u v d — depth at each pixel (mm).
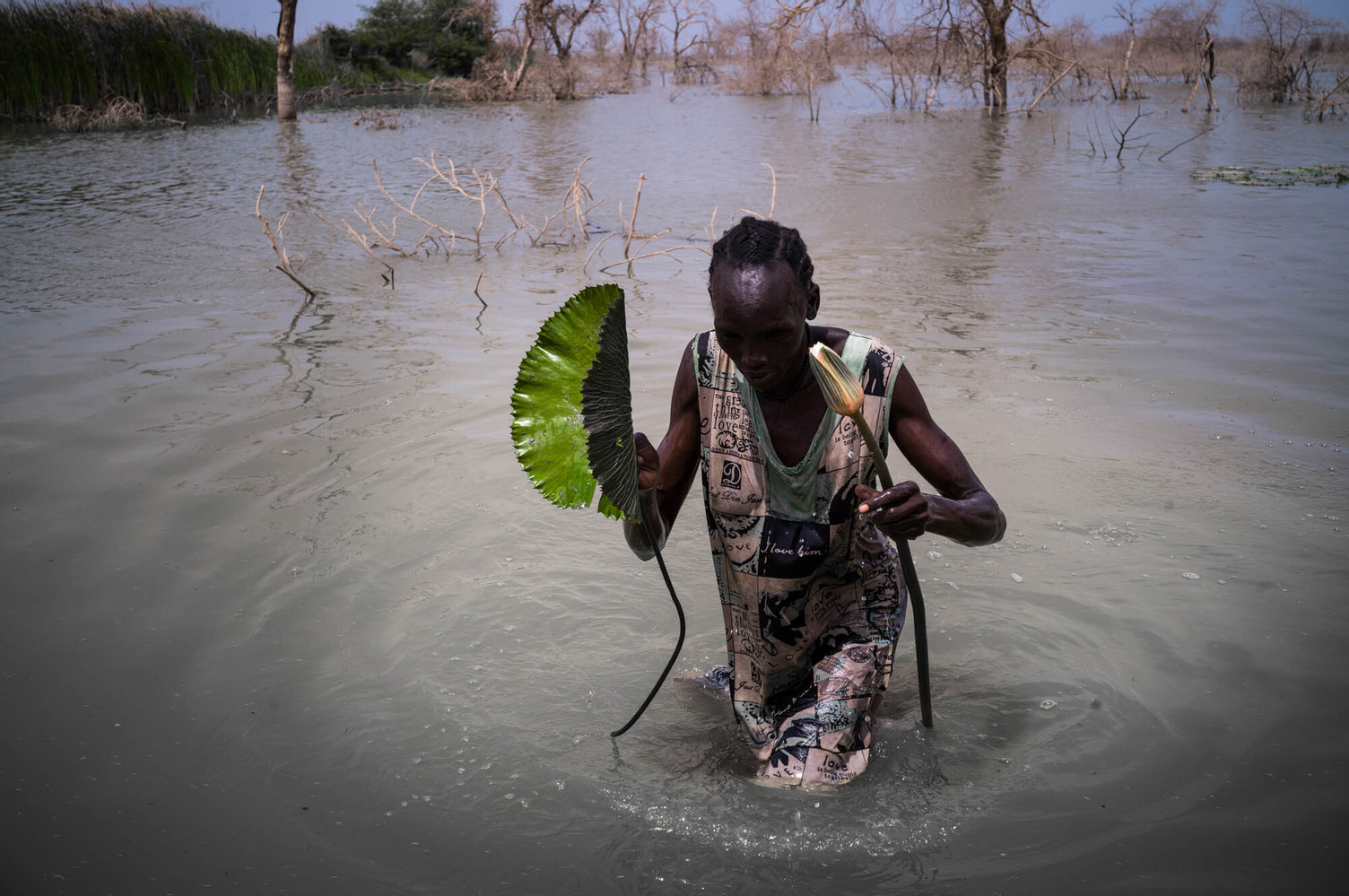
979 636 3105
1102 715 2701
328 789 2463
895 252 8547
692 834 2295
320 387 5285
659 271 8172
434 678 2922
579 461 2133
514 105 29344
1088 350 5688
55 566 3506
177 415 4883
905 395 2371
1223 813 2320
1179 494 3914
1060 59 24609
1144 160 14383
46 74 21828
